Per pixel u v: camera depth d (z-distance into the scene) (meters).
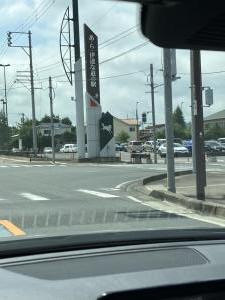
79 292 2.00
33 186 23.23
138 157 50.75
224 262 2.40
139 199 17.91
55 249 2.64
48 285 2.04
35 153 67.44
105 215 13.84
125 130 164.25
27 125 120.88
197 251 2.63
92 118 53.66
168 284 2.12
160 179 26.48
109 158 51.62
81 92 54.09
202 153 15.98
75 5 54.09
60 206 15.77
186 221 12.91
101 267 2.31
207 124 151.38
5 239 2.86
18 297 1.94
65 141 125.56
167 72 18.28
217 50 2.22
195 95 16.06
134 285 2.08
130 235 2.96
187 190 19.75
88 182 25.09
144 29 2.02
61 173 31.56
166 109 18.25
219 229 3.26
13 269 2.27
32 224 12.34
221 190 19.16
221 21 1.98
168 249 2.69
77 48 54.25
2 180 26.92
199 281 2.16
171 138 18.28
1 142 113.06
